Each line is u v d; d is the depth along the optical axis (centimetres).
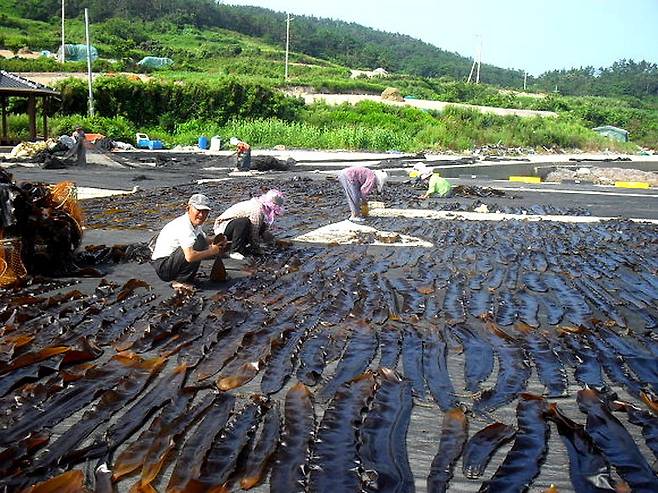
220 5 11738
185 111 4056
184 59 6981
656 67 11925
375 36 15812
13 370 477
